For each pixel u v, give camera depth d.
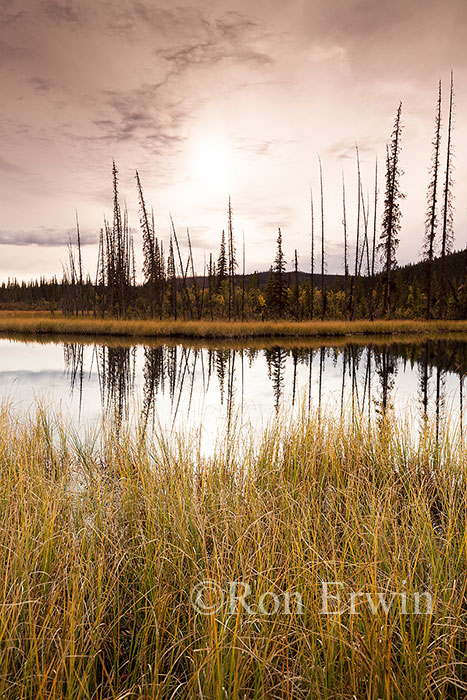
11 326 35.72
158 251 54.88
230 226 49.53
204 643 2.19
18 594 2.24
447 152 33.44
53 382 13.93
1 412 6.41
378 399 10.78
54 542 2.88
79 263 56.19
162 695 2.05
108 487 4.32
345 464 5.14
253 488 3.88
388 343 25.86
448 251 34.47
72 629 2.04
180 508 3.30
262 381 14.05
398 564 2.68
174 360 19.84
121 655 2.51
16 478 3.97
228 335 31.16
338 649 2.23
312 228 46.12
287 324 33.03
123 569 2.83
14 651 2.14
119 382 14.01
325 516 3.51
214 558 2.65
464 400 10.51
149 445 5.39
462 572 2.72
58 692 2.02
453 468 4.96
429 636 2.34
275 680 2.19
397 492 4.17
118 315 46.97
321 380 14.12
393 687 2.06
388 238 36.03
